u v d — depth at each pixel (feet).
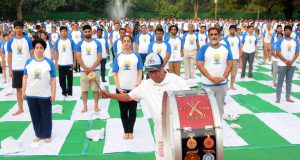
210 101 13.00
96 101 28.73
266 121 26.73
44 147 22.02
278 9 147.64
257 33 100.73
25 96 22.30
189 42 41.04
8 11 152.87
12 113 28.86
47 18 168.35
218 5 170.50
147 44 39.19
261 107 30.37
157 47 33.14
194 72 42.75
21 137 23.71
